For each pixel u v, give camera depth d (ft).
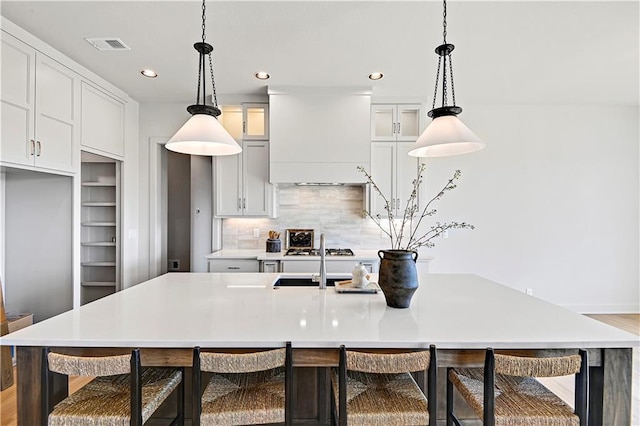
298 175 12.44
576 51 9.43
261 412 4.46
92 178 13.39
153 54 9.61
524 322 5.17
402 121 13.60
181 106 13.74
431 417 4.33
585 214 14.37
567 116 14.26
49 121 9.18
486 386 4.33
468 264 14.32
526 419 4.37
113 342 4.41
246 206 13.23
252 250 13.91
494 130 14.23
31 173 10.16
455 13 7.63
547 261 14.38
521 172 14.29
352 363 4.30
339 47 9.23
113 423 4.25
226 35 8.58
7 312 10.27
